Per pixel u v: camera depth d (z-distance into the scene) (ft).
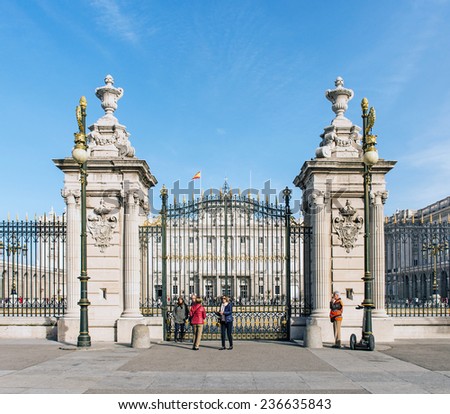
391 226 89.61
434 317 83.76
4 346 73.77
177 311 81.10
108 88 85.81
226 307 72.18
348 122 85.61
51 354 66.03
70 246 80.59
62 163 80.84
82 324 72.43
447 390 44.80
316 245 80.59
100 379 49.60
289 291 83.61
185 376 51.13
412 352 67.92
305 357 63.77
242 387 46.01
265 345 75.87
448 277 186.39
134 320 78.43
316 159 81.66
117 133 84.02
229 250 242.37
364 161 70.85
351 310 80.33
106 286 80.23
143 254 88.17
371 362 59.88
